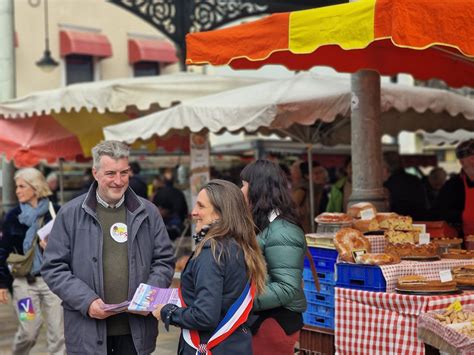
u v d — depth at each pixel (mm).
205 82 12062
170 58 30359
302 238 4723
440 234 7188
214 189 4211
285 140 19438
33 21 27938
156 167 20906
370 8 5305
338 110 9000
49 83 28266
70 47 28109
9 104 12406
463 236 7480
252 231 4234
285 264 4621
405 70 9406
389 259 5871
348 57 8469
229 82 12203
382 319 5695
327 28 5602
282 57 8383
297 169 11523
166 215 14602
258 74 24094
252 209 4777
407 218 6590
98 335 4570
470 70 9688
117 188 4629
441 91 10406
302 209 11227
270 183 4770
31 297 7082
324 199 11656
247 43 6188
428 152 26188
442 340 5191
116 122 13383
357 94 8328
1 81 13812
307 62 8602
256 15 16781
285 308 4758
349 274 5996
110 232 4691
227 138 28016
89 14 29219
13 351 7277
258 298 4539
